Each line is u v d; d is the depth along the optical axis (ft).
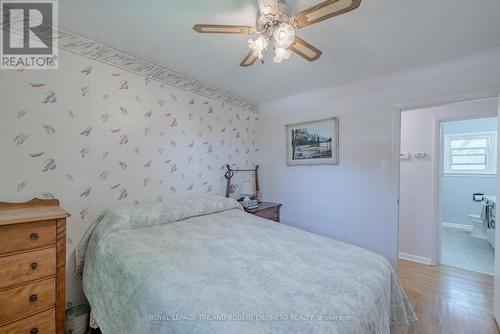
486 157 15.71
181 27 5.63
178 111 8.71
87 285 5.62
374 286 3.84
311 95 10.12
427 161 10.44
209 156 9.84
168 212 6.91
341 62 7.31
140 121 7.64
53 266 4.72
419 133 10.62
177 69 7.98
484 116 9.37
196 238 5.66
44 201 5.68
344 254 4.95
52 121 5.96
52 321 4.71
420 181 10.61
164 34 5.94
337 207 9.40
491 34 5.70
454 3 4.64
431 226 10.32
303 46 4.84
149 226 6.42
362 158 8.76
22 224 4.37
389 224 8.16
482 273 9.48
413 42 6.11
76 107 6.33
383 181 8.29
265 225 6.89
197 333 2.80
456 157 16.62
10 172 5.41
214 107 10.00
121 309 4.24
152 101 7.93
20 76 5.54
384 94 8.25
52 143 5.97
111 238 5.47
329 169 9.62
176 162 8.67
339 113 9.34
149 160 7.88
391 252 8.11
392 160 8.09
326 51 6.61
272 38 4.54
